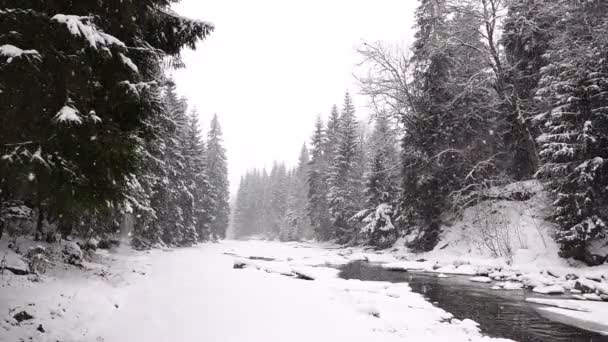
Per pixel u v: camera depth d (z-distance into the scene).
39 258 8.48
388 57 30.27
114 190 5.86
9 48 4.16
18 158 4.48
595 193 16.84
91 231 12.16
